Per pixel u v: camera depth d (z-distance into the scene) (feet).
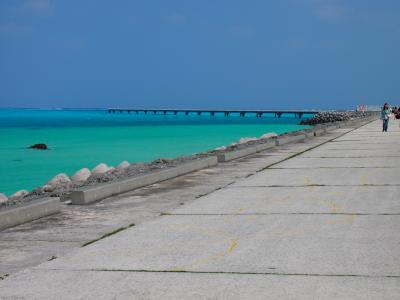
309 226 28.43
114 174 68.03
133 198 39.29
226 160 64.69
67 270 21.33
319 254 22.86
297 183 45.27
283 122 497.05
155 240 26.00
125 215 32.89
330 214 31.58
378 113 339.36
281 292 18.26
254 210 33.35
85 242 26.09
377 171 52.24
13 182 102.37
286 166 58.80
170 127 368.68
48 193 48.73
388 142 93.50
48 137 251.60
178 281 19.66
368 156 68.23
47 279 20.20
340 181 45.85
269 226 28.63
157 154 156.46
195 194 40.78
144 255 23.30
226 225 29.09
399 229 27.27
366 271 20.42
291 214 31.81
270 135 142.92
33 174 114.73
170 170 50.03
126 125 417.08
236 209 33.81
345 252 23.09
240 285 19.07
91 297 18.15
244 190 42.06
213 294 18.21
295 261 21.89
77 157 151.43
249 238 25.98
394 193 38.83
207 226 28.94
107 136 255.09
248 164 61.72
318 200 36.55
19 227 30.01
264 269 20.89
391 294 17.90
